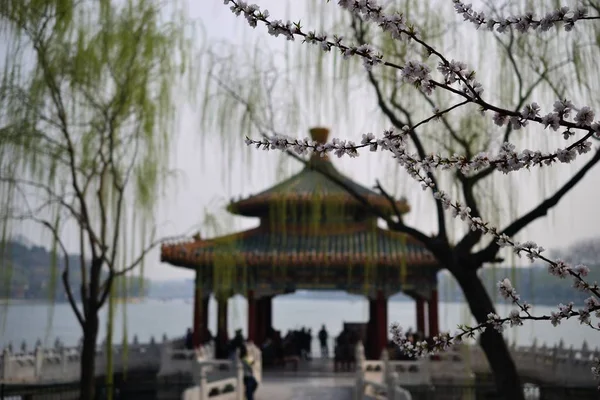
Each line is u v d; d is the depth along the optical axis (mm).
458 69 4547
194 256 27141
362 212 30359
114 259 15617
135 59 16109
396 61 15562
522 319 5430
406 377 25188
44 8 15305
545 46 14734
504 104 15305
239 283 29641
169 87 16719
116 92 15914
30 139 15188
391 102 15898
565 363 24297
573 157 4574
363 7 4531
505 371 14078
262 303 33719
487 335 14344
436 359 25938
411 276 29688
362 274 29812
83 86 15617
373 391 21062
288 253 27922
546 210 13523
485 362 25578
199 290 29344
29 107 15266
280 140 5324
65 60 15570
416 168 5355
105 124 16016
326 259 27156
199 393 19750
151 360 29281
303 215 28406
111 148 15656
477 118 15305
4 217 14859
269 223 31125
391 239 29406
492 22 4785
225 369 25531
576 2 12508
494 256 14234
